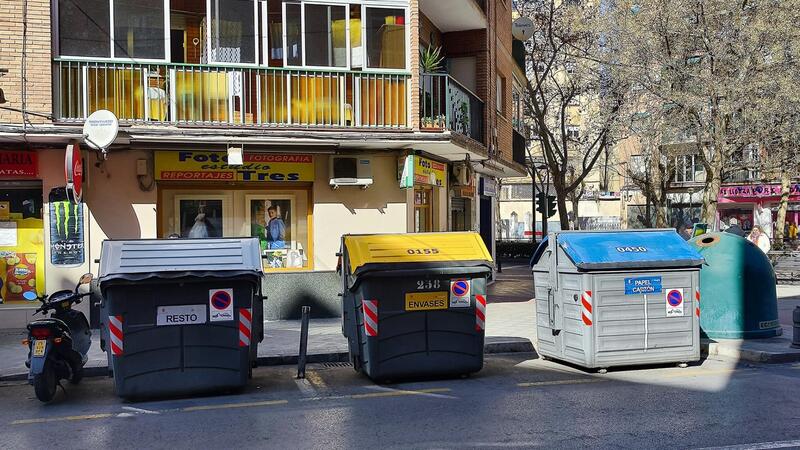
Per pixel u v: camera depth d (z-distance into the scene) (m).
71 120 12.54
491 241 23.16
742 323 11.07
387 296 8.87
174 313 8.21
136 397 8.18
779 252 24.20
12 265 13.22
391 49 14.31
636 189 52.12
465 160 17.00
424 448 6.12
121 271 8.01
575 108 42.78
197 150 13.51
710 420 6.89
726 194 46.22
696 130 22.42
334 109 14.00
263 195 14.53
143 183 13.48
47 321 8.26
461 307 9.08
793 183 43.59
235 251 8.52
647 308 9.53
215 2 13.55
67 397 8.53
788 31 19.91
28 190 13.31
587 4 28.59
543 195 31.58
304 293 14.36
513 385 8.79
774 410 7.28
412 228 15.47
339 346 11.21
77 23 12.90
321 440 6.45
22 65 12.31
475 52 18.67
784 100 20.36
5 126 12.04
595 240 9.71
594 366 9.34
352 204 14.70
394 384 9.00
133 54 13.15
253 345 8.83
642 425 6.74
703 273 11.30
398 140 13.78
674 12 20.77
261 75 13.70
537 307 10.62
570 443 6.19
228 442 6.46
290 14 13.95
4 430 7.04
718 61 20.58
